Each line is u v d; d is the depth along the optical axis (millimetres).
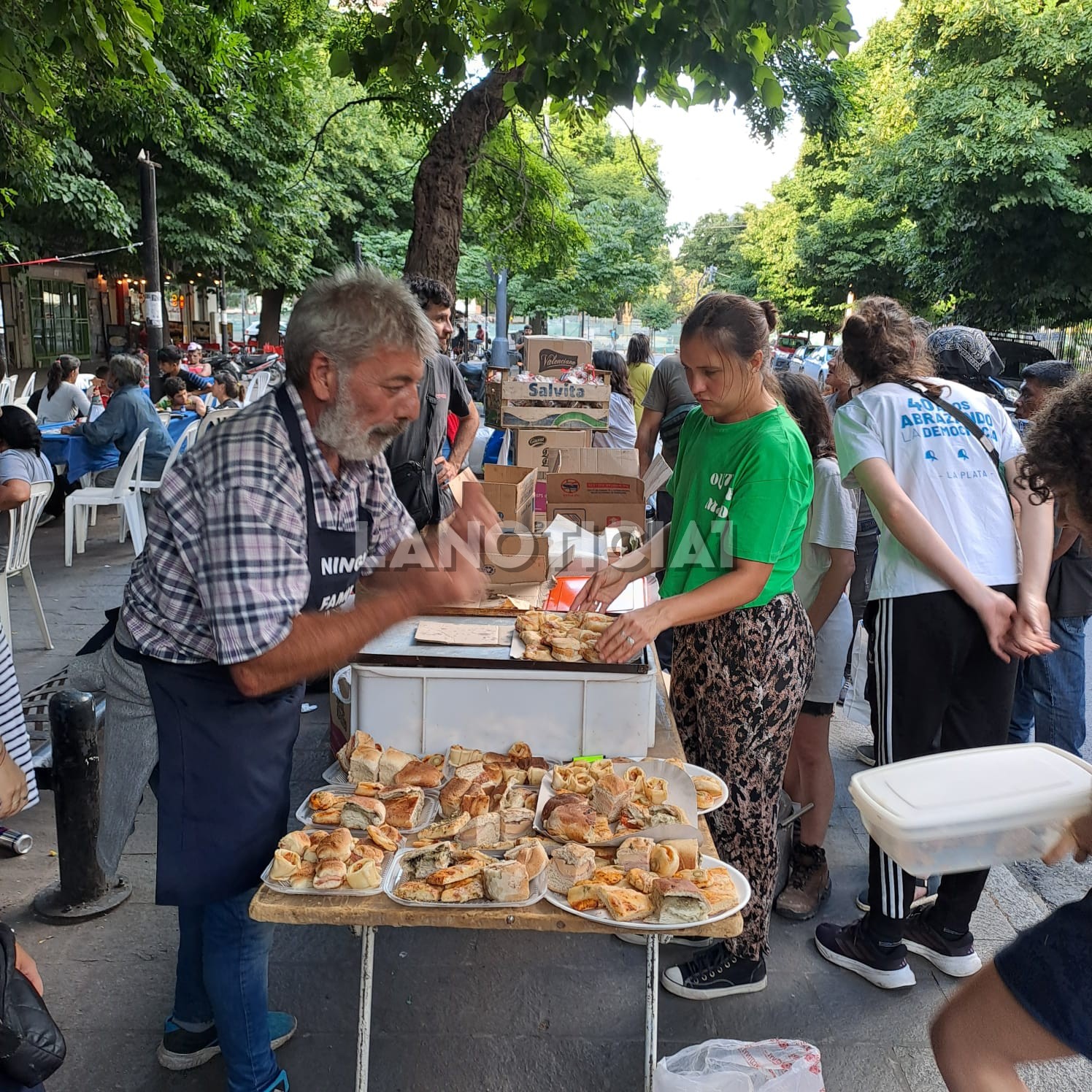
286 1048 2301
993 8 15828
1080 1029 946
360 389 1629
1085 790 1247
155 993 2471
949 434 2424
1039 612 2309
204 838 1800
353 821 1831
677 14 2906
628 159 25062
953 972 2627
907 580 2402
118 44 4027
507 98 3545
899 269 22406
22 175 9727
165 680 1771
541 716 2074
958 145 15797
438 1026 2389
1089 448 1067
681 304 64625
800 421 2879
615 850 1797
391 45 3369
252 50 9656
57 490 8148
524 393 5113
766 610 2248
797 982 2590
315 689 4465
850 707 3816
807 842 2955
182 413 8906
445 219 5605
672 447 4816
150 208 9609
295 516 1646
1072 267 16422
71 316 23000
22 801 1760
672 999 2504
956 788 1288
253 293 22438
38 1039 1371
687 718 2420
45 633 4898
